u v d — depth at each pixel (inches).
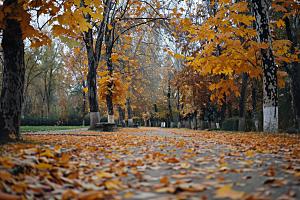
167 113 1603.1
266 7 398.6
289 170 122.6
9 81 229.8
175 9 585.9
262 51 393.7
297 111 489.4
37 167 116.6
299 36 569.9
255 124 800.3
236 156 175.3
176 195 84.4
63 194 83.4
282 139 273.0
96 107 653.3
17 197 74.9
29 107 2149.4
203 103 850.1
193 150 203.9
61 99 1847.9
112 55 684.1
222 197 85.3
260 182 104.7
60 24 200.7
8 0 214.7
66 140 275.6
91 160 163.0
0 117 223.6
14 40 233.3
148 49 925.8
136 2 668.1
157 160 155.9
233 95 976.9
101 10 207.0
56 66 1733.5
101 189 96.2
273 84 389.7
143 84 1075.9
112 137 348.5
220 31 443.5
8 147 162.2
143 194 87.4
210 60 415.2
